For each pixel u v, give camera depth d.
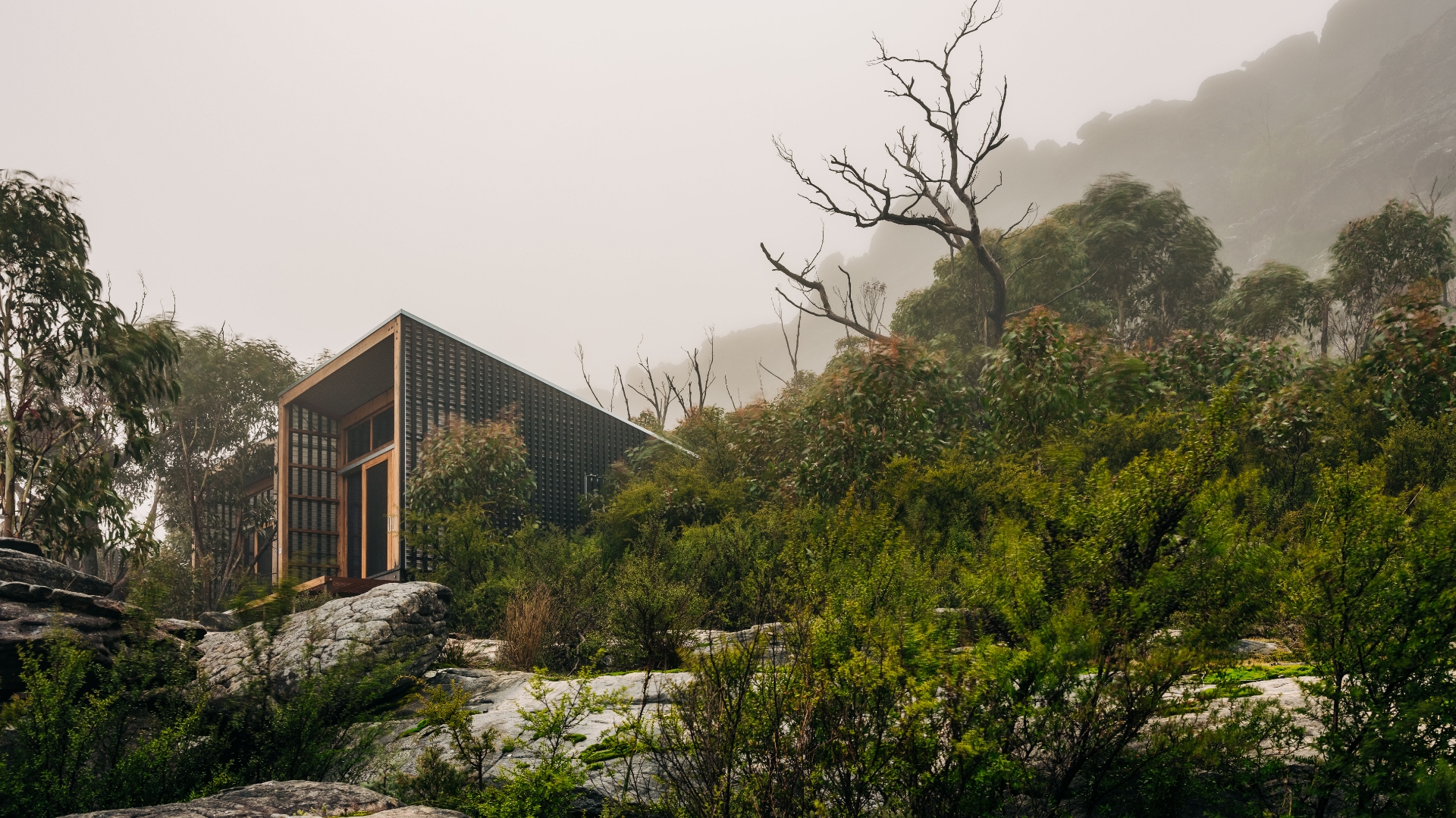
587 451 17.47
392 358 16.59
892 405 11.12
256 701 4.34
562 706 3.92
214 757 4.05
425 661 6.53
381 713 5.52
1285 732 2.81
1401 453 7.82
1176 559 2.96
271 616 4.78
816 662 3.11
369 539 18.05
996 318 20.44
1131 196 24.83
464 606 10.42
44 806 3.60
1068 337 10.77
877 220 20.94
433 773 3.81
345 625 6.25
